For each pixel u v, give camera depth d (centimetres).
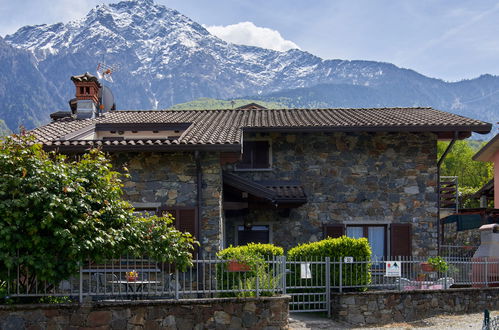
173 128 2047
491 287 1619
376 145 2006
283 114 2244
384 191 1992
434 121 1959
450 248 2283
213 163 1600
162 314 1129
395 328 1370
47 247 1063
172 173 1597
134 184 1593
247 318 1174
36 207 1046
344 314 1419
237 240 1994
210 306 1156
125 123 2048
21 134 1263
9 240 1027
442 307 1527
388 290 1468
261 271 1257
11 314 1061
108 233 1088
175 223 1579
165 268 1475
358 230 2000
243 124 1970
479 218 2536
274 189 1920
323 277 1495
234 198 1891
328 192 1995
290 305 1525
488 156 2892
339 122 1972
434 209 1991
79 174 1126
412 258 1966
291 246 1980
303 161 2012
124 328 1103
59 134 1770
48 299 1127
